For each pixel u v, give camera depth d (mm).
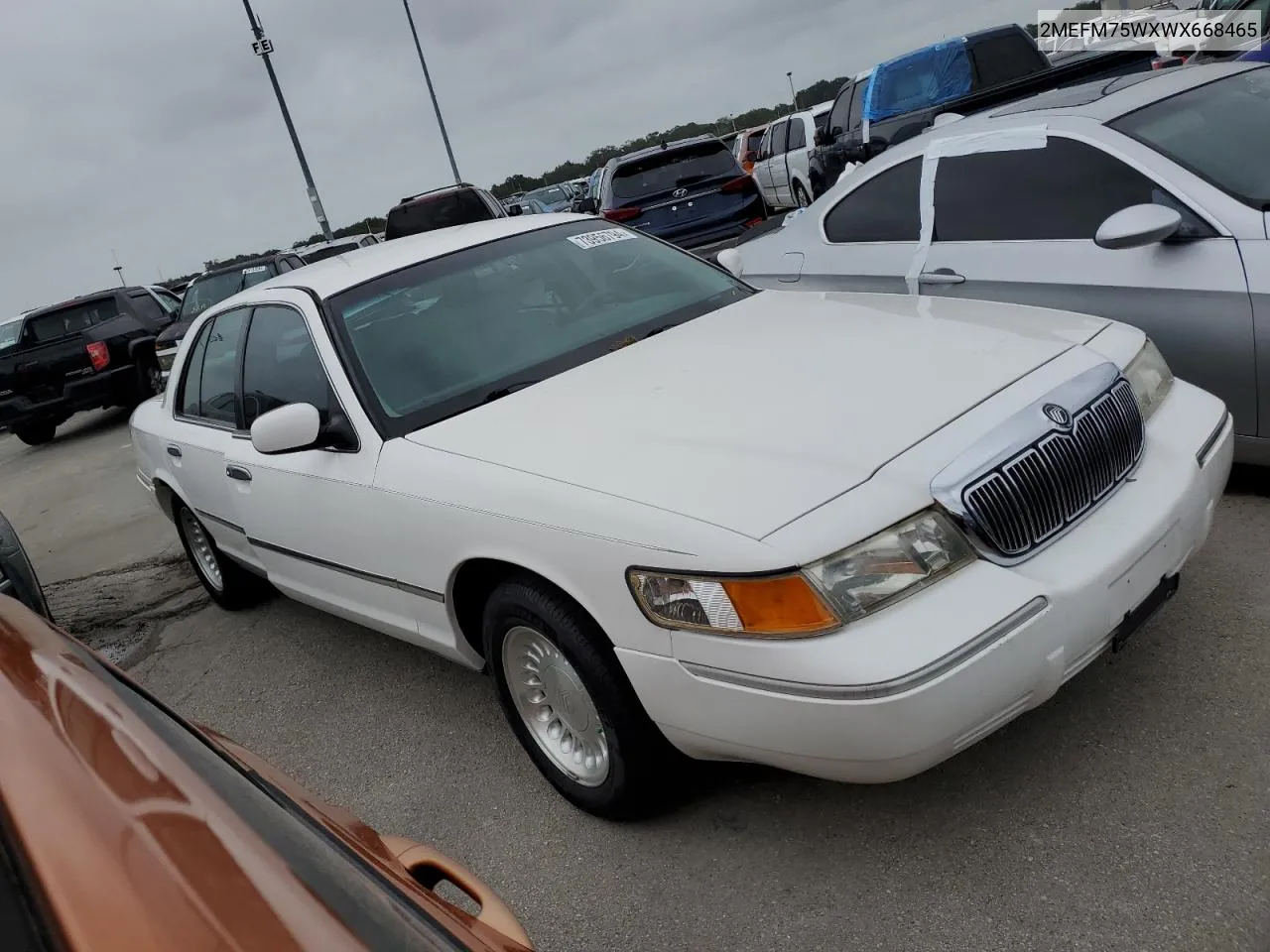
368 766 3658
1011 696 2242
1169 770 2590
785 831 2729
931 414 2541
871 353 2984
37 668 1518
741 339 3332
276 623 5285
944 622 2189
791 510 2275
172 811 1165
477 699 3938
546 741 3057
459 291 3758
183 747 1398
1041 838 2477
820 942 2346
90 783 1177
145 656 5301
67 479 11406
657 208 12180
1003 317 3203
